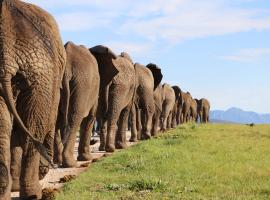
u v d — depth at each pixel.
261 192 24.84
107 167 33.03
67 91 33.12
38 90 18.45
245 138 54.62
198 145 45.62
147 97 63.12
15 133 19.34
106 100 44.03
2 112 17.22
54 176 30.45
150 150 40.47
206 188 25.12
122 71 49.12
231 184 26.56
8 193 17.08
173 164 32.84
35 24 18.73
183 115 132.50
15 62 17.78
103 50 42.84
